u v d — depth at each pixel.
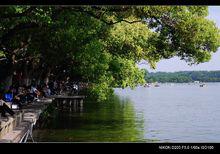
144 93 150.00
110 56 47.50
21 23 23.69
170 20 26.27
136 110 64.50
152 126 43.56
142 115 56.06
